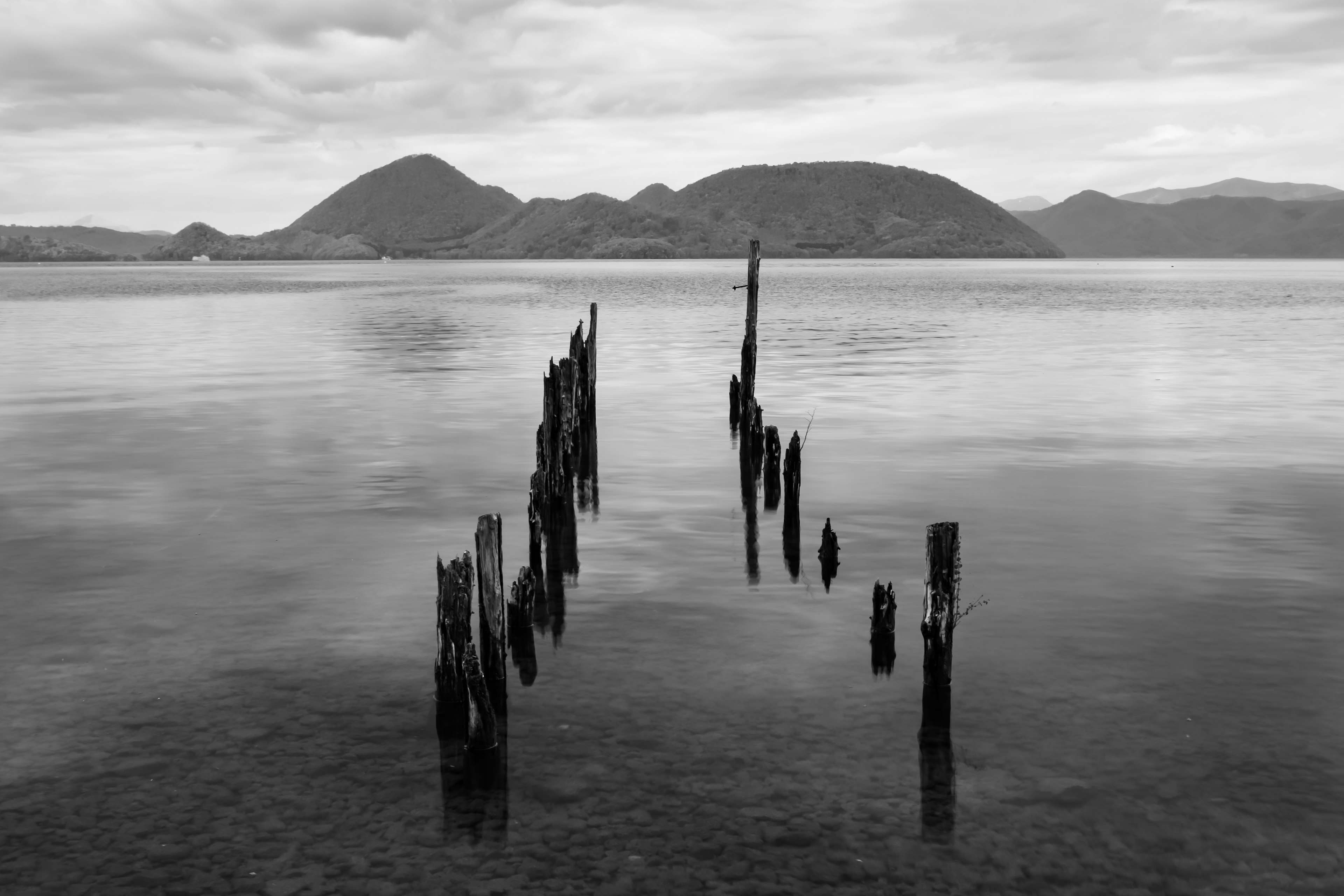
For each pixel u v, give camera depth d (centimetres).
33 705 1011
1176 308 7988
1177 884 738
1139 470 2058
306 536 1602
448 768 895
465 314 7344
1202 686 1045
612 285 13988
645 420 2706
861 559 1484
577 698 1030
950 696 1023
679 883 738
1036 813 823
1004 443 2341
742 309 7844
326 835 797
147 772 886
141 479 1997
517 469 2095
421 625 1224
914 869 754
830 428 2544
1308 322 6397
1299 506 1764
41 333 5544
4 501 1825
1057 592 1334
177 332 5612
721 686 1057
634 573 1427
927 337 5238
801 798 846
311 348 4703
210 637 1187
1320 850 774
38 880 740
